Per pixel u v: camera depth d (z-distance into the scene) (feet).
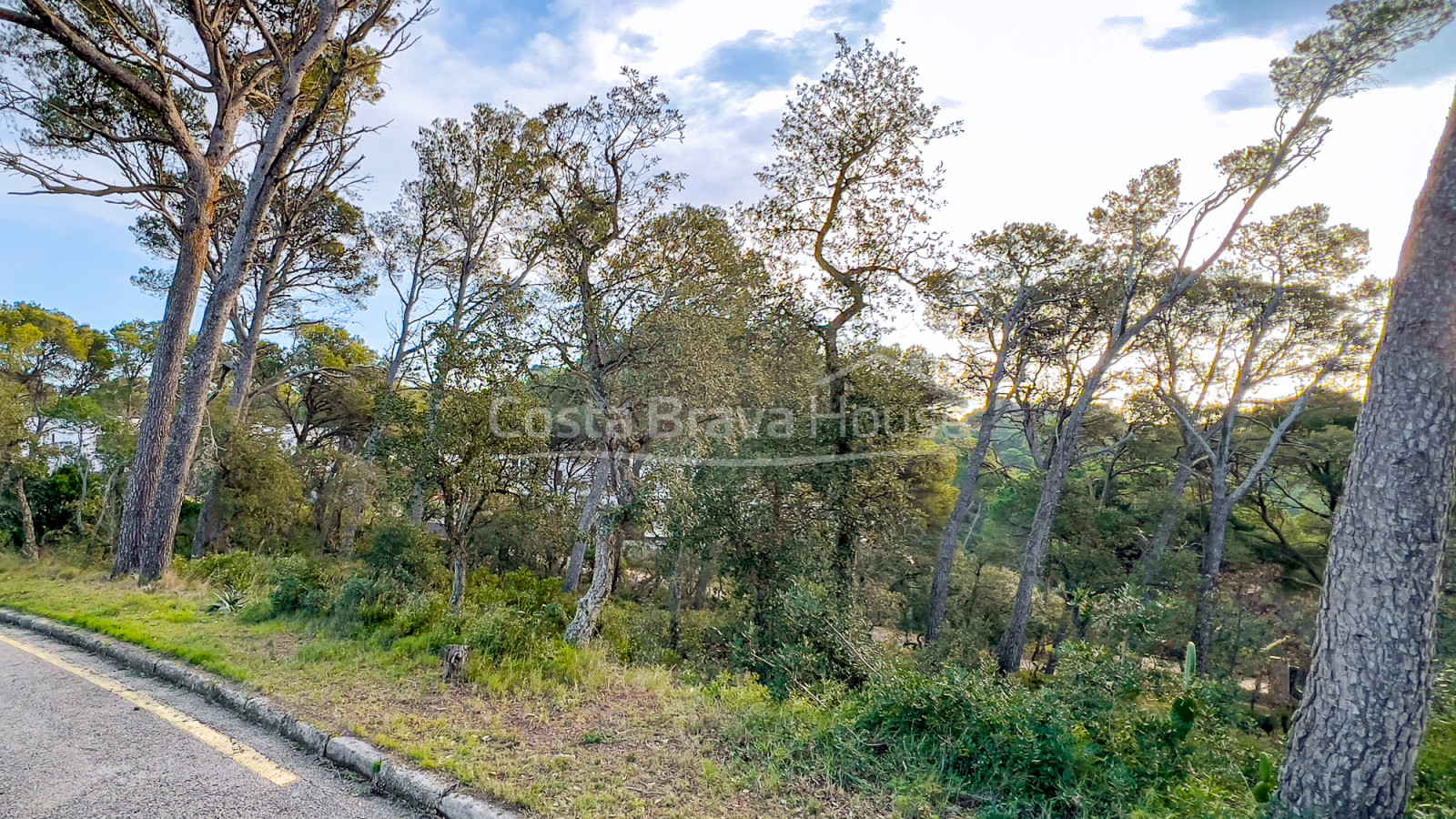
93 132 43.19
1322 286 60.39
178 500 35.27
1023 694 14.38
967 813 10.93
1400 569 11.29
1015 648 54.75
